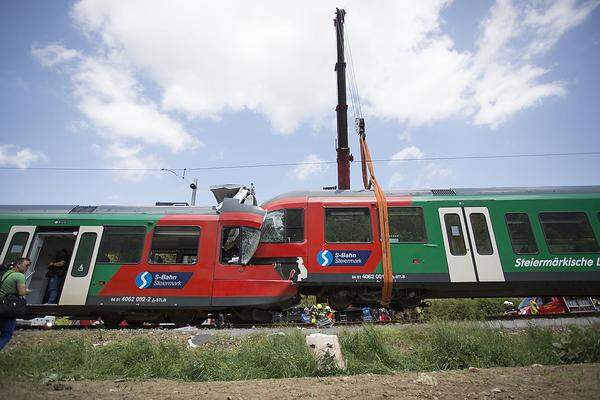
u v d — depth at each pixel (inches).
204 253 447.2
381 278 443.2
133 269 442.3
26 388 208.5
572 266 443.8
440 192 488.1
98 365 267.0
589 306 601.0
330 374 248.4
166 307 435.8
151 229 457.1
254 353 274.4
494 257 447.8
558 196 472.1
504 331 337.4
